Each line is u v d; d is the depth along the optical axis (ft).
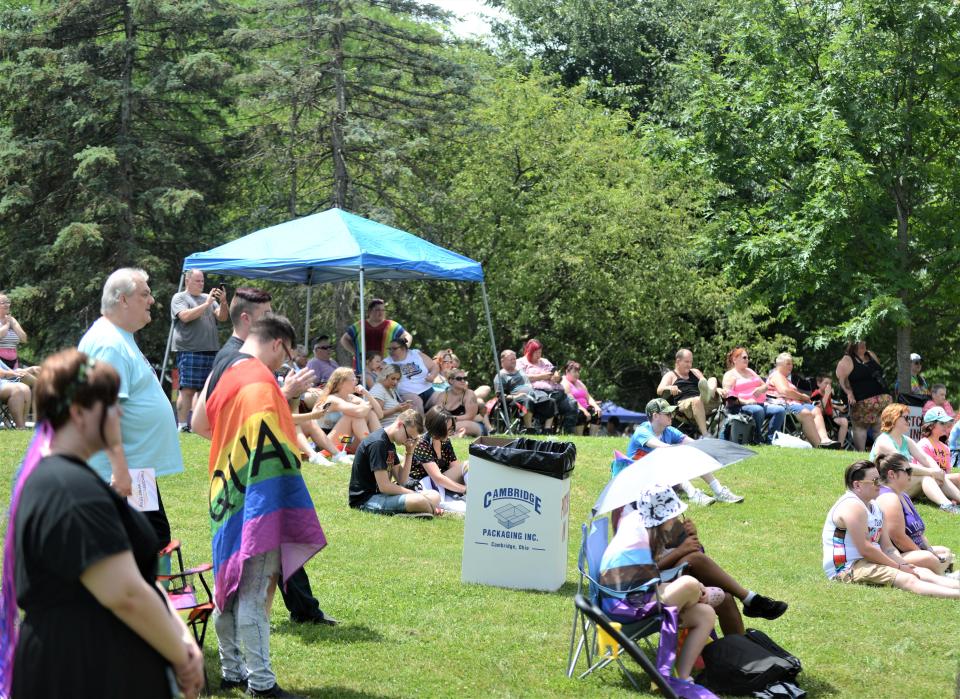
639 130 97.40
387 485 31.30
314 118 83.10
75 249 71.31
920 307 69.36
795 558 30.35
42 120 77.41
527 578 24.75
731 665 19.07
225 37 79.51
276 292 78.84
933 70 61.57
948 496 39.06
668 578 19.86
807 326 75.56
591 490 37.58
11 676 9.63
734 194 78.69
